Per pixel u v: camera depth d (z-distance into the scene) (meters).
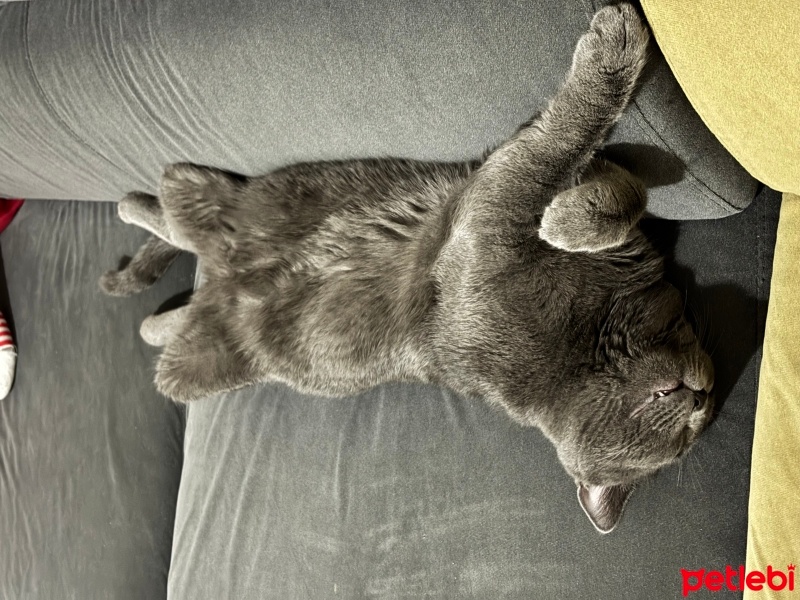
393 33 0.57
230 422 0.81
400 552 0.72
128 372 0.88
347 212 0.71
